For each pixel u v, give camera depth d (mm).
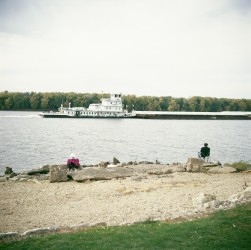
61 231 11570
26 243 10117
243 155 56562
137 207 15914
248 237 10086
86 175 23156
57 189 20406
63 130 104125
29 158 49188
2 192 19594
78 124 132750
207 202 15047
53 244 9859
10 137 79000
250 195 15703
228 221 11656
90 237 10406
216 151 61375
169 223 12117
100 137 84812
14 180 23531
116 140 78500
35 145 64812
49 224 13594
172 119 190125
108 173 24016
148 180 22547
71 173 23844
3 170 39188
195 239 10000
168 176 24016
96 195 18734
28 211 15609
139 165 30875
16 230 12836
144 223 12312
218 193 18562
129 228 11391
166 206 15953
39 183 22172
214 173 25531
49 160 48188
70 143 70375
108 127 120812
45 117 160625
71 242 9969
